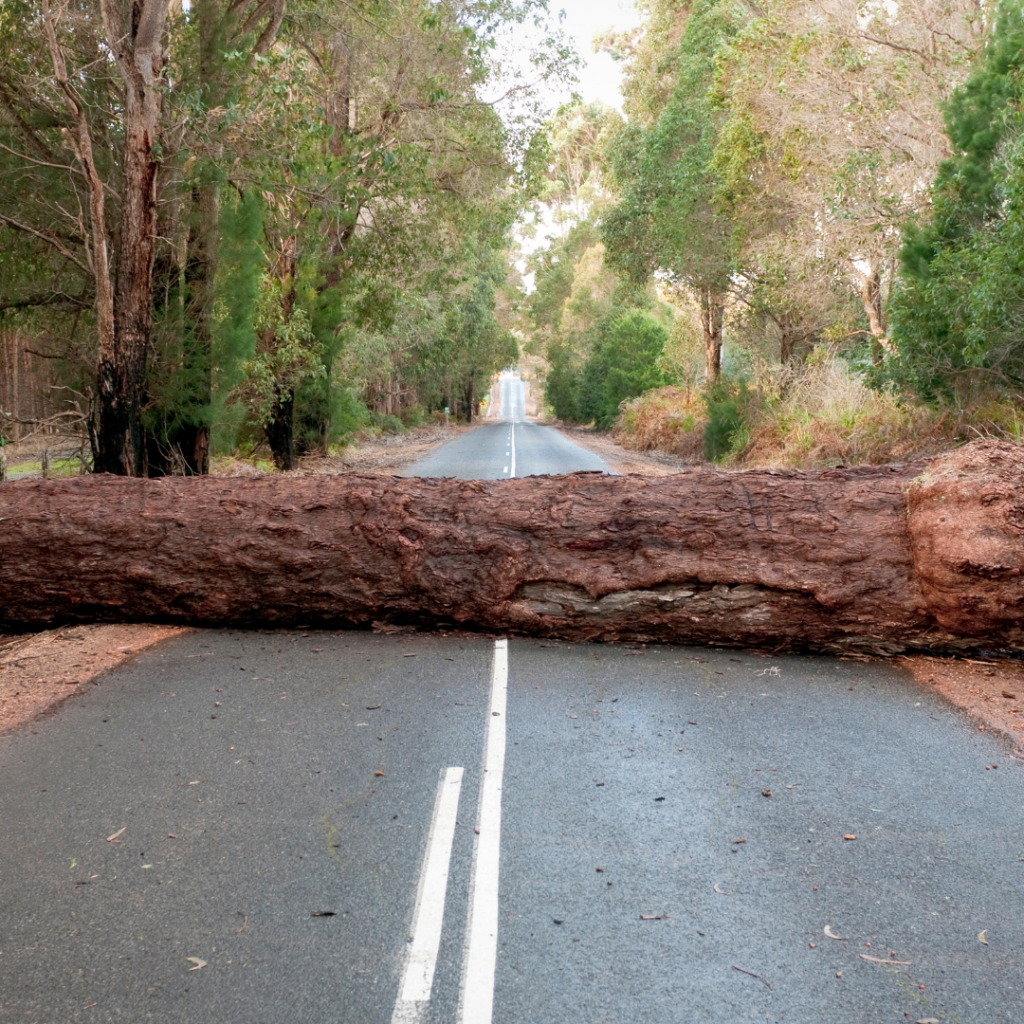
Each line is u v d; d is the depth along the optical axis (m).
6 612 7.12
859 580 6.24
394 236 21.30
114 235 12.71
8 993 2.76
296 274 19.66
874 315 19.09
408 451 31.91
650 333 46.41
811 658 6.49
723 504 6.69
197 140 11.96
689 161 25.45
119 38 10.59
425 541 6.88
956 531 5.87
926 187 16.02
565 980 2.82
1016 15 12.32
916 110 16.20
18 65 11.89
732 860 3.58
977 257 11.27
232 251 13.79
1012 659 6.27
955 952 2.98
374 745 4.77
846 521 6.45
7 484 7.27
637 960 2.93
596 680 5.93
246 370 16.80
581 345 62.12
